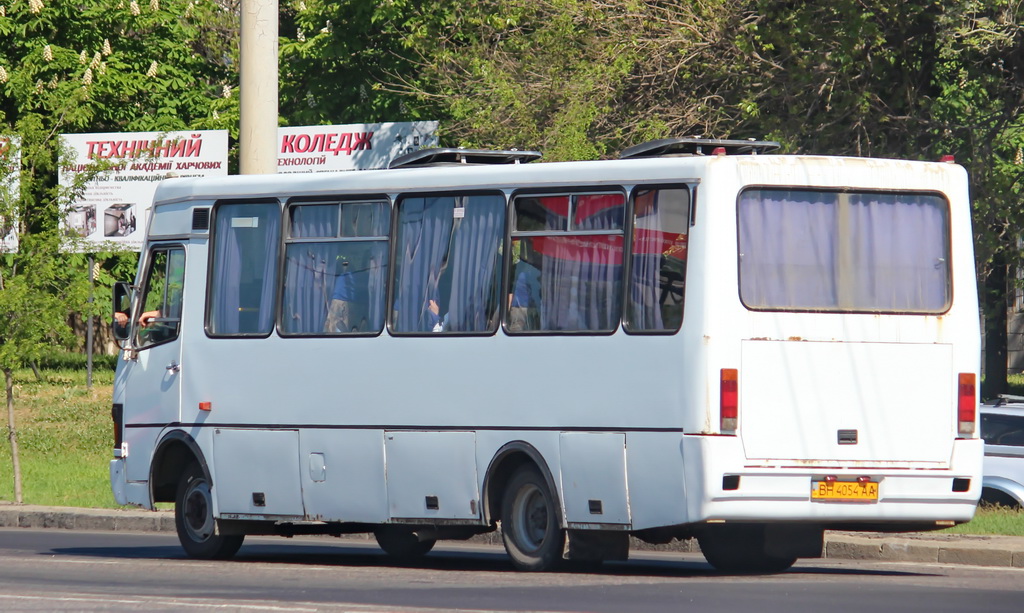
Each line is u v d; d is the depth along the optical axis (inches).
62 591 1489.9
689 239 1563.7
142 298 2027.6
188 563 1860.2
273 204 1888.5
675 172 1584.6
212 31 5477.4
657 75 3265.3
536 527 1678.2
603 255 1624.0
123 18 4719.5
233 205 1924.2
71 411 3855.8
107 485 3048.7
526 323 1669.5
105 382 4242.1
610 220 1625.2
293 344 1846.7
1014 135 3063.5
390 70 4343.0
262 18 2492.6
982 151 2967.5
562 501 1631.4
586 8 3312.0
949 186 1653.5
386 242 1787.6
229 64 5511.8
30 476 3191.4
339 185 1829.5
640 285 1593.3
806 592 1459.2
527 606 1326.3
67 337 2851.9
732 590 1471.5
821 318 1577.3
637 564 1919.3
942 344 1622.8
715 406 1530.5
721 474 1524.4
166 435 1959.9
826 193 1603.1
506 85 3336.6
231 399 1895.9
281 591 1485.0
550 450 1636.3
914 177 1640.0
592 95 3287.4
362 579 1606.8
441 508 1720.0
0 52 4662.9
